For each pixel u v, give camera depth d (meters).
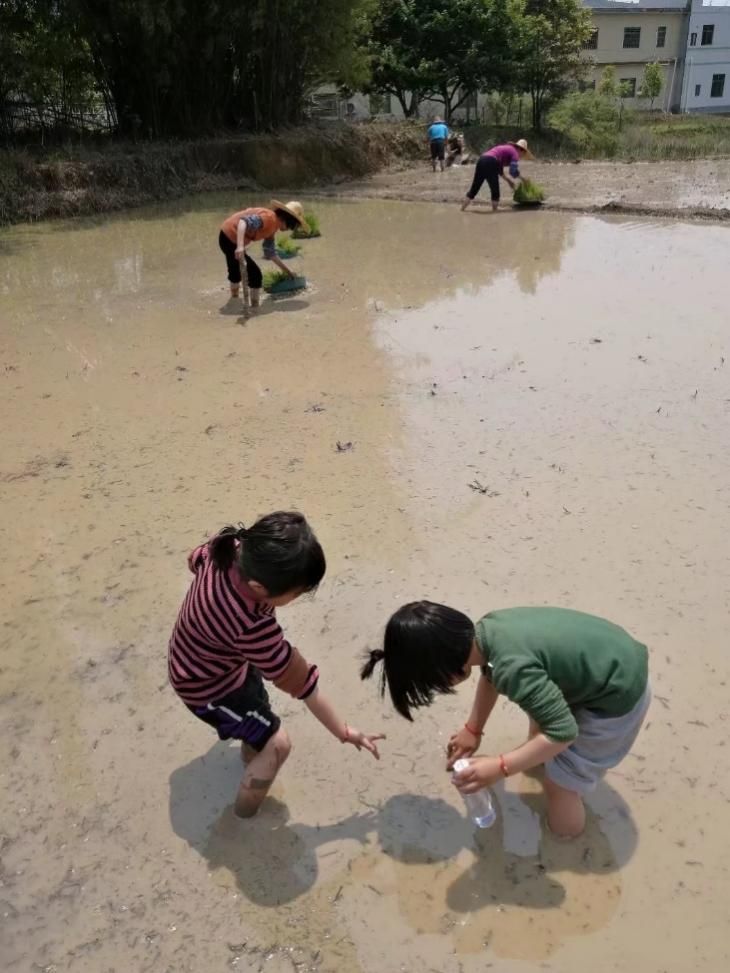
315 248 11.22
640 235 11.16
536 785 2.77
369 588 3.77
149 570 3.98
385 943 2.28
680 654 3.30
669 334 6.96
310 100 21.62
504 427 5.32
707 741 2.90
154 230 12.96
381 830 2.62
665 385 5.89
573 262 9.73
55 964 2.25
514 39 26.20
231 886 2.46
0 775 2.88
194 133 17.77
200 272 9.99
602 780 2.76
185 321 7.96
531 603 3.62
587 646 2.32
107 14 15.66
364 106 34.66
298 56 19.06
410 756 2.89
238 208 14.92
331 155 18.69
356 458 4.98
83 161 14.81
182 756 2.94
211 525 4.33
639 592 3.67
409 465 4.88
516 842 2.57
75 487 4.79
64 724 3.10
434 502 4.45
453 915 2.35
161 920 2.37
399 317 7.79
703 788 2.72
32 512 4.54
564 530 4.15
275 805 2.72
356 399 5.88
